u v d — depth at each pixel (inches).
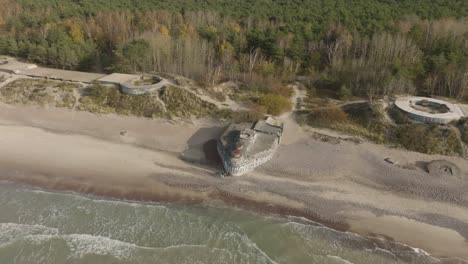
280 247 1384.1
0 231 1421.0
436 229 1444.4
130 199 1590.8
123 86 2325.3
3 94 2362.2
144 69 2677.2
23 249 1353.3
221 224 1477.6
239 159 1696.6
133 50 2613.2
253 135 1886.1
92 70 2839.6
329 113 2167.8
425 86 2447.1
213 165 1803.6
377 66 2519.7
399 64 2458.2
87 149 1913.1
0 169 1739.7
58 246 1369.3
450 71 2375.7
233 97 2395.4
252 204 1572.3
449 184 1678.2
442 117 2001.7
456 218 1496.1
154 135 2052.2
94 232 1430.9
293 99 2440.9
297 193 1627.7
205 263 1321.4
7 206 1537.9
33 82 2476.6
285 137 2041.1
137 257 1334.9
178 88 2364.7
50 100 2319.1
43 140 1978.3
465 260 1321.4
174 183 1684.3
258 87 2507.4
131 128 2113.7
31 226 1445.6
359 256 1341.0
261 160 1793.8
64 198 1587.1
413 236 1414.9
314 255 1349.7
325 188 1658.5
